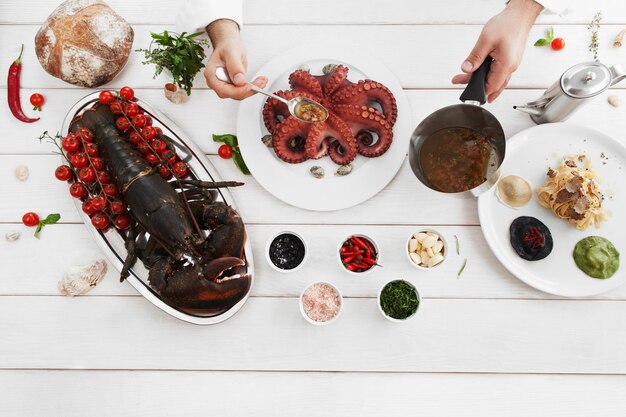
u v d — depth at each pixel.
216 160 1.04
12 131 1.05
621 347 0.98
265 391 0.98
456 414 0.98
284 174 1.01
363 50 1.04
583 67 0.93
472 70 0.91
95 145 0.98
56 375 0.99
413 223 1.02
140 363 0.99
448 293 1.00
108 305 1.00
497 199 1.00
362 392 0.98
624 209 1.00
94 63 1.00
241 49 0.95
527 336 0.99
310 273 1.01
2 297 1.00
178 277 0.89
